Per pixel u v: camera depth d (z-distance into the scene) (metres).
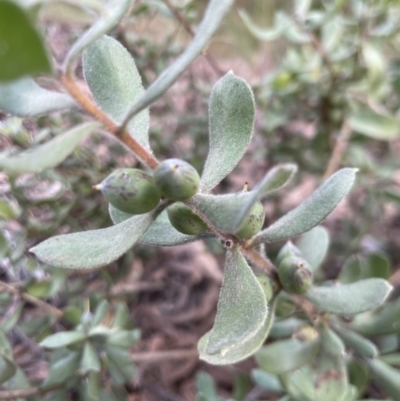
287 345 0.09
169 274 0.18
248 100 0.07
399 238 0.18
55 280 0.11
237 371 0.14
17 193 0.11
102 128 0.06
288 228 0.07
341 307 0.08
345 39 0.17
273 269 0.08
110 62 0.07
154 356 0.14
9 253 0.11
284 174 0.06
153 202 0.06
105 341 0.10
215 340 0.06
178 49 0.15
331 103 0.16
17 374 0.10
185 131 0.16
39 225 0.11
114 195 0.06
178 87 0.17
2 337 0.10
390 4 0.14
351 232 0.17
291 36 0.16
